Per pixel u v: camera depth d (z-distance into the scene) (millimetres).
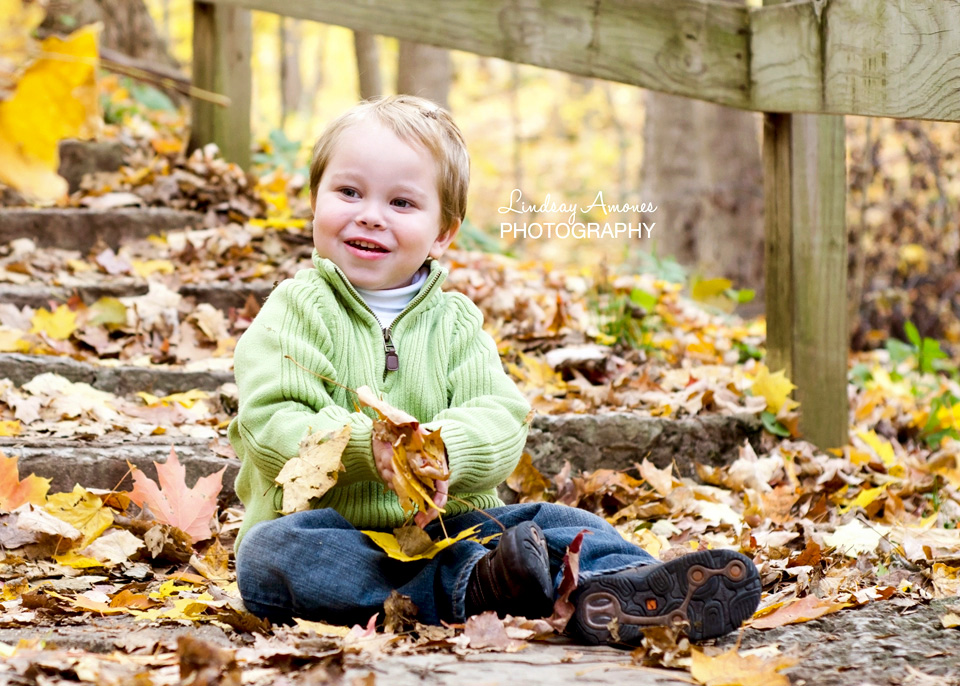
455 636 1478
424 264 1983
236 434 1868
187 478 2504
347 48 19172
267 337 1771
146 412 2846
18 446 2402
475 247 5367
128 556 2047
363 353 1813
